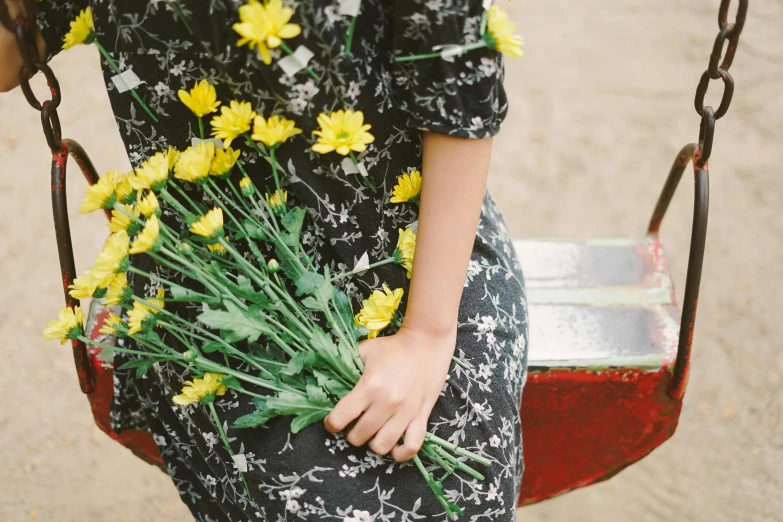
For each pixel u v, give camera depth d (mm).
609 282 1945
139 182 1422
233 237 1512
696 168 1666
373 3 1384
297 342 1502
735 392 2641
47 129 1506
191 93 1404
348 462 1474
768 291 2945
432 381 1457
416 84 1373
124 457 2525
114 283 1454
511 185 3346
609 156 3463
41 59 1477
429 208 1421
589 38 4066
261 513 1520
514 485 1562
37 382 2707
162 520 2357
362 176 1448
